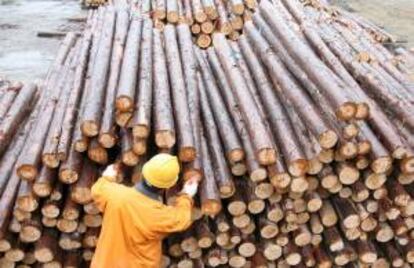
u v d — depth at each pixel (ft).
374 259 19.99
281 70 22.17
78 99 21.86
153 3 35.19
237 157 19.21
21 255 19.17
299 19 28.04
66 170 18.42
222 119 21.16
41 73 34.06
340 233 20.10
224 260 20.02
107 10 29.96
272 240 19.88
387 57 30.66
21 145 21.94
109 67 22.90
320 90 19.27
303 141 19.10
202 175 18.83
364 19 42.65
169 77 22.80
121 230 16.90
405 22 46.80
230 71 23.44
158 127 18.62
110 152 19.63
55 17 43.09
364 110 17.97
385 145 19.02
